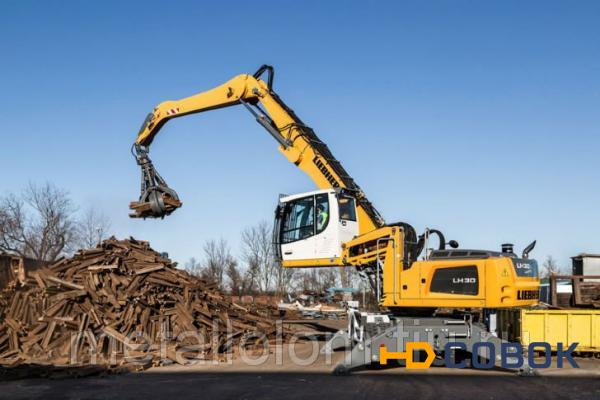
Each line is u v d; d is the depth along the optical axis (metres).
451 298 12.52
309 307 35.47
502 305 12.08
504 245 13.30
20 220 42.22
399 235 13.25
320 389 10.77
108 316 15.04
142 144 18.03
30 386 11.28
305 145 16.06
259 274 45.56
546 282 25.97
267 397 10.03
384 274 13.32
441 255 13.07
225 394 10.32
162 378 12.18
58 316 14.76
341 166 15.84
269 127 16.55
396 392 10.45
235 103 17.27
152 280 16.55
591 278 16.83
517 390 10.67
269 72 16.73
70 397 10.14
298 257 15.13
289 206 15.61
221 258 47.56
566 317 15.74
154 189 16.98
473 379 11.98
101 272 16.14
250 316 18.98
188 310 16.41
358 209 15.55
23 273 18.70
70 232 43.66
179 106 17.88
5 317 14.97
